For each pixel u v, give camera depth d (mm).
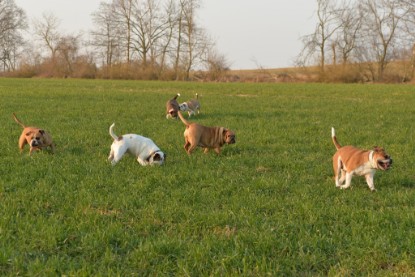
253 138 15438
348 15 80812
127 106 26281
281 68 105000
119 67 88688
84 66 90750
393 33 77188
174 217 7445
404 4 75688
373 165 8906
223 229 6965
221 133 12828
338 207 7961
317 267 5758
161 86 53906
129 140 11102
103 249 6160
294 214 7602
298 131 17109
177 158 12086
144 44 94062
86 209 7695
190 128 12719
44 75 94375
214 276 5414
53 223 6910
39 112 22062
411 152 12961
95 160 11438
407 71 77562
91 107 25141
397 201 8539
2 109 23094
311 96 38250
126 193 8727
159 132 16422
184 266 5621
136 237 6574
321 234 6746
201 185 9492
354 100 33500
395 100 33625
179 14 89625
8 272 5449
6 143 13547
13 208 7566
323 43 83562
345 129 17609
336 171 9680
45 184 9055
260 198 8445
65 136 14992
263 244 6219
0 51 114938
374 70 78750
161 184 9430
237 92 43188
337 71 78312
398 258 5918
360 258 5918
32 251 6023
